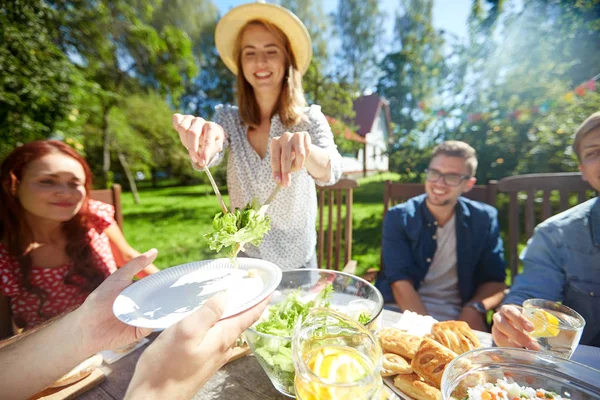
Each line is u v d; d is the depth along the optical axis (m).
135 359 1.19
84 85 5.50
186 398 0.77
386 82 9.17
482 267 2.32
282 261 2.14
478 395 0.79
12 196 1.69
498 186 2.48
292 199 2.04
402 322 1.35
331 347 0.79
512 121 5.05
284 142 1.31
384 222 2.50
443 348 0.98
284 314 1.16
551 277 1.72
